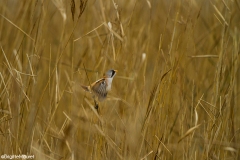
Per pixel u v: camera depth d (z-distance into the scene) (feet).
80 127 41.91
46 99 48.29
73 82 40.32
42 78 49.80
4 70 44.57
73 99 43.57
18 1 53.21
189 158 42.78
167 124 42.70
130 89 44.06
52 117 39.17
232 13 50.67
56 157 41.34
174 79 43.86
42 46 43.21
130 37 49.37
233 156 45.29
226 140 44.09
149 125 41.14
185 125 45.29
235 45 47.09
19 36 49.57
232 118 45.57
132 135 38.96
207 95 51.52
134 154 38.73
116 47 43.42
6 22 51.11
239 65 50.44
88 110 41.93
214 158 42.50
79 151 41.29
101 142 39.65
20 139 39.11
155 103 40.63
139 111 40.14
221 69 45.09
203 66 55.36
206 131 43.98
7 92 39.17
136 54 46.09
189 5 46.24
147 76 50.21
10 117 39.17
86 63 48.32
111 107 43.65
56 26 56.13
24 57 48.29
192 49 52.95
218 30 57.06
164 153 41.81
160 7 57.82
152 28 56.29
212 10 61.72
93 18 52.90
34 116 40.29
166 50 54.19
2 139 40.16
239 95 51.96
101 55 44.80
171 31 54.44
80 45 51.72
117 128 41.16
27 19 49.57
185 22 46.01
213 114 42.98
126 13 51.16
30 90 40.93
